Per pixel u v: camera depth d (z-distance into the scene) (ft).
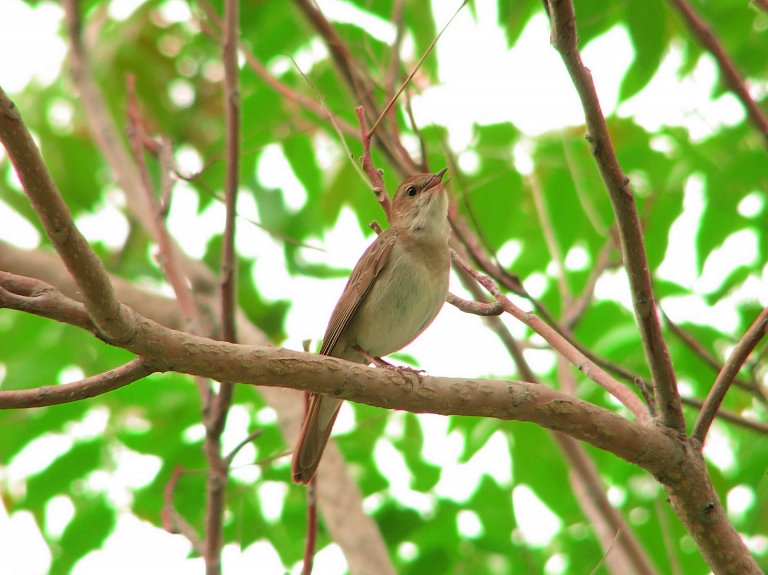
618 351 36.11
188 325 28.60
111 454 34.91
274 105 38.99
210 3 37.09
